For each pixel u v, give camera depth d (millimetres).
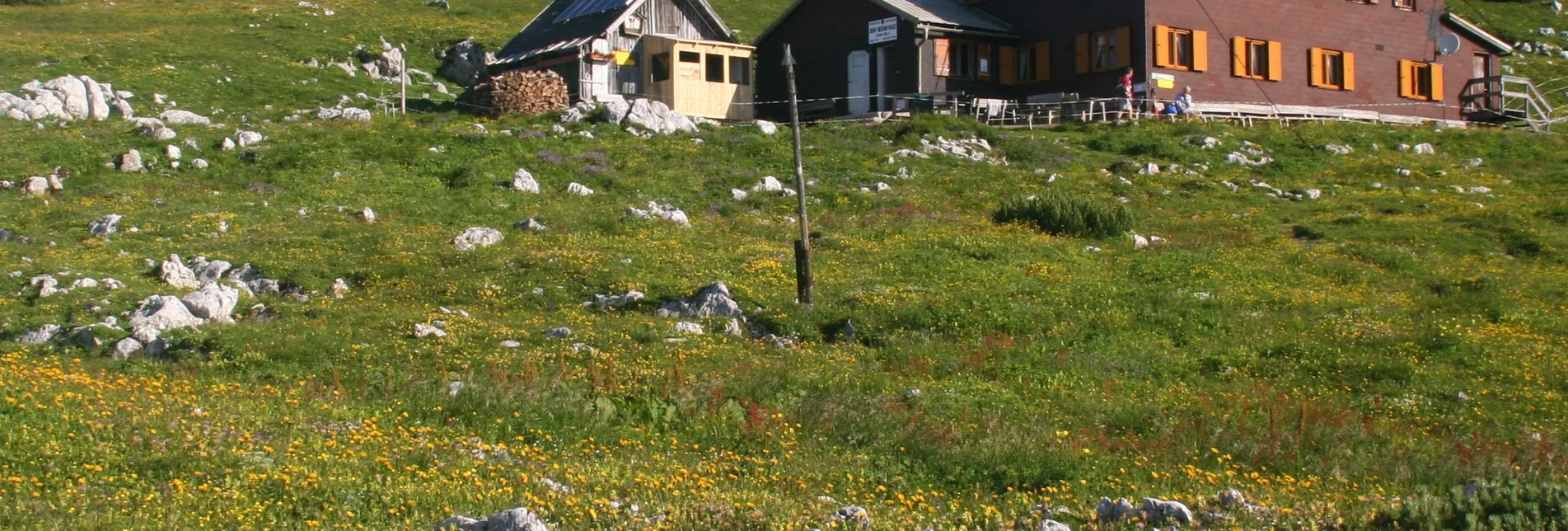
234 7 63969
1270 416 15922
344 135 36438
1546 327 22578
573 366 19125
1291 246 29297
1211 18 44906
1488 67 52500
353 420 14820
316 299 23312
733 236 29375
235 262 25172
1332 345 20969
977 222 30906
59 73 45500
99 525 10539
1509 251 29281
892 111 43875
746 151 37625
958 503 12625
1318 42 47500
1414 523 10602
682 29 47031
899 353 20234
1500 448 15320
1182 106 43625
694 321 22312
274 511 11289
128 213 29047
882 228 29844
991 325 21953
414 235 27844
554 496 11906
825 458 14227
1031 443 14680
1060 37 45875
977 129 40562
